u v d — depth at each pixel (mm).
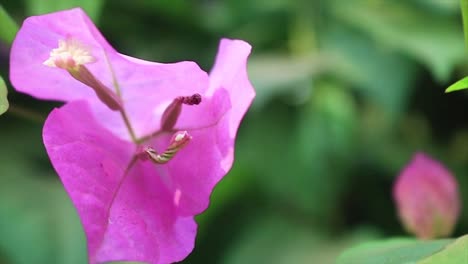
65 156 254
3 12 297
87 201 251
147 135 268
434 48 527
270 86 528
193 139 262
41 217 498
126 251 253
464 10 258
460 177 544
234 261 518
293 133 552
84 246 484
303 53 594
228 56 260
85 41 258
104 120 266
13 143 569
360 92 576
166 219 261
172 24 610
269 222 536
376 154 552
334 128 541
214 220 537
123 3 583
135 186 260
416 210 303
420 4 573
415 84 561
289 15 604
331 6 594
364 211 554
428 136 577
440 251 248
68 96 267
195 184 261
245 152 544
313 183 536
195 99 259
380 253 269
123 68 261
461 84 260
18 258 483
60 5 322
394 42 542
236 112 256
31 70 262
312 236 525
